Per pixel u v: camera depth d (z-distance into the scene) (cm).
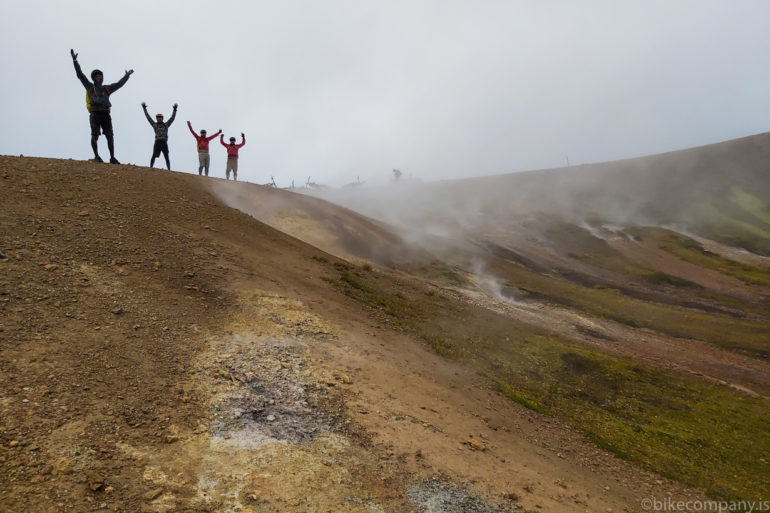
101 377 476
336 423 543
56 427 388
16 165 1027
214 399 510
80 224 831
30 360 460
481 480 524
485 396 836
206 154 1652
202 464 409
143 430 425
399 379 739
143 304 657
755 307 3266
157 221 991
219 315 716
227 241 1062
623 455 787
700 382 1462
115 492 344
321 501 406
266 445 461
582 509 542
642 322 2589
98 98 1167
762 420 1191
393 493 449
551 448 718
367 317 995
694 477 777
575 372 1220
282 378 603
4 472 327
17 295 556
